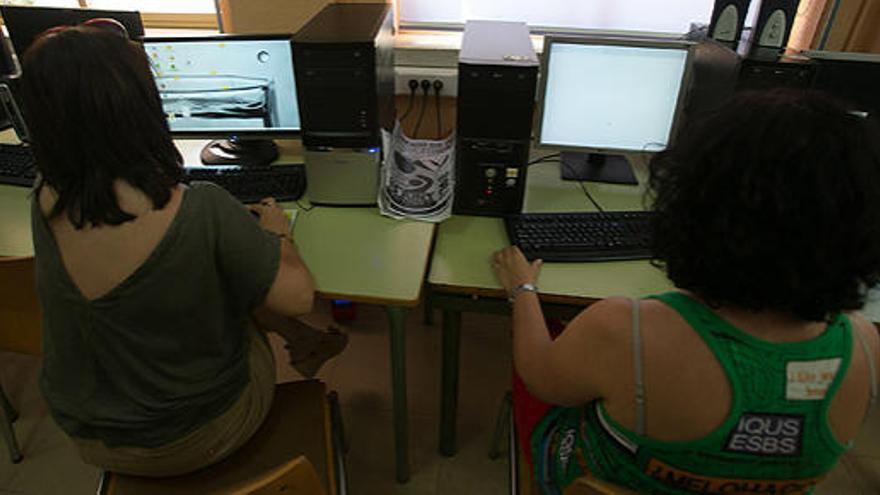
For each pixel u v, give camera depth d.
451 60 1.91
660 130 1.55
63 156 0.79
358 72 1.28
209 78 1.53
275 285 0.98
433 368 1.97
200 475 1.06
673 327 0.68
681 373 0.66
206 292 0.91
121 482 1.04
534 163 1.73
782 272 0.60
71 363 0.93
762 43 1.46
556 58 1.48
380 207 1.41
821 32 1.75
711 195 0.62
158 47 1.48
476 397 1.86
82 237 0.84
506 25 1.66
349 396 1.86
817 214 0.57
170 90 1.54
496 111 1.30
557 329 1.26
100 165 0.80
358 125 1.34
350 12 1.58
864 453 1.67
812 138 0.57
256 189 1.48
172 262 0.85
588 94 1.52
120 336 0.88
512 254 1.24
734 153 0.60
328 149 1.37
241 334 1.06
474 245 1.33
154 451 0.98
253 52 1.49
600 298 1.17
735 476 0.68
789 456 0.67
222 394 1.01
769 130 0.59
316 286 1.16
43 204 0.86
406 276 1.20
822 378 0.65
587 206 1.50
